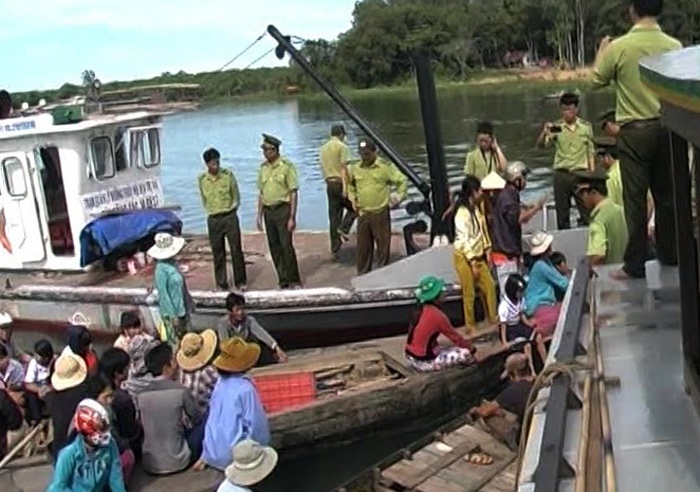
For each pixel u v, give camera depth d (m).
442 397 9.03
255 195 29.25
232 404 7.25
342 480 8.48
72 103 14.45
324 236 14.42
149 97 15.57
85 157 12.95
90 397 7.41
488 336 9.73
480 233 9.80
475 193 9.81
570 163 11.29
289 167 11.47
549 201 12.79
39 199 13.08
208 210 11.77
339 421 8.64
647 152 4.96
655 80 3.06
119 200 13.59
